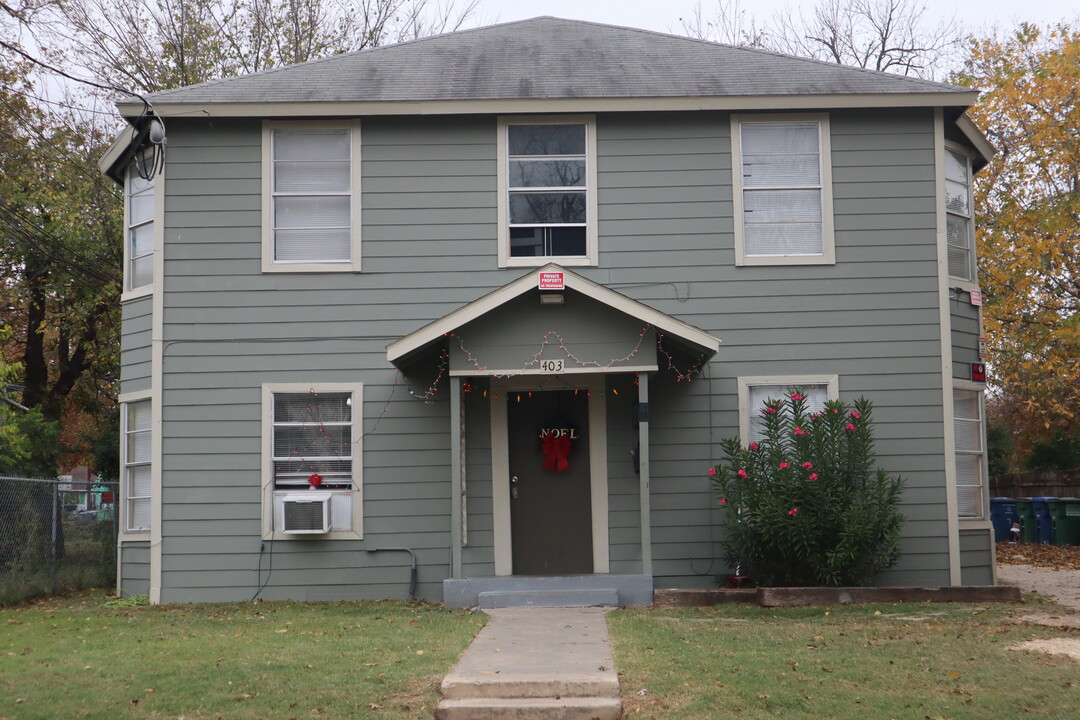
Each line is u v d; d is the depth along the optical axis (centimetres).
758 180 1368
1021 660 861
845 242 1355
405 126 1368
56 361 2694
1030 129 2406
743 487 1244
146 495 1385
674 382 1345
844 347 1342
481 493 1330
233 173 1362
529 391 1357
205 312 1348
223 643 963
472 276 1348
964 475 1377
